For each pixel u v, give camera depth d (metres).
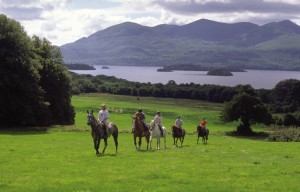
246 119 88.38
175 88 177.25
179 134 41.81
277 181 21.03
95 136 30.78
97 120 31.52
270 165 26.61
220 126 100.44
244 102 88.12
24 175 22.16
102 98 157.88
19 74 63.56
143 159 28.70
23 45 67.19
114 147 38.97
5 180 20.64
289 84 144.50
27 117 65.88
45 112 69.88
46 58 78.12
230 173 23.27
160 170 23.78
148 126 36.31
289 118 108.06
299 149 40.28
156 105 138.75
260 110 87.81
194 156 31.45
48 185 19.41
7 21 66.50
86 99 147.00
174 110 123.19
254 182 20.73
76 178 21.19
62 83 78.06
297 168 25.34
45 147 38.03
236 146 44.19
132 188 18.81
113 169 24.12
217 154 33.50
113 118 98.62
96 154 31.19
